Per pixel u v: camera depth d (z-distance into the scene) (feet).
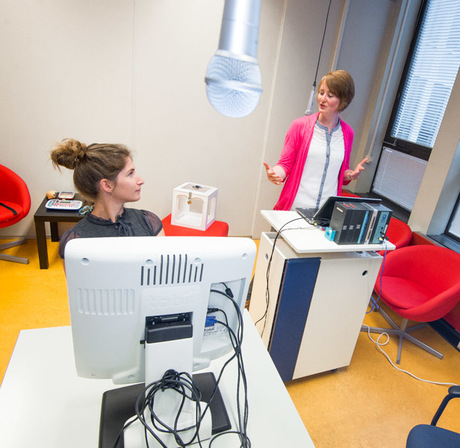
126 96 10.02
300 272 5.86
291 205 7.43
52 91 9.53
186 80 10.25
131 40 9.49
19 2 8.56
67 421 3.11
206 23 9.80
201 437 2.94
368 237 5.98
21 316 7.83
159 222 4.91
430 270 8.42
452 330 9.15
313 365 6.98
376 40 11.34
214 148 11.25
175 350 2.72
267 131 11.37
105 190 3.96
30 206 9.77
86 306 2.52
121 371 2.92
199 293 2.73
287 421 3.36
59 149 3.83
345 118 12.26
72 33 9.09
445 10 10.28
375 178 13.17
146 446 2.70
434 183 9.62
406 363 8.05
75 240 2.44
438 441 4.41
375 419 6.56
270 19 10.20
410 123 11.50
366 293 6.63
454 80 9.97
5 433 2.94
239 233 12.78
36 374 3.51
